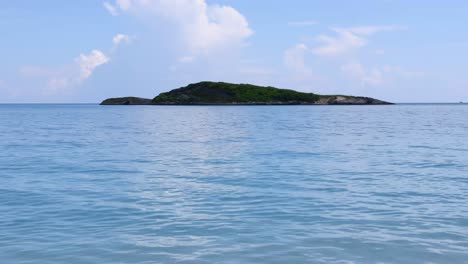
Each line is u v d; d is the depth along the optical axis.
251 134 40.66
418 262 8.42
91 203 13.30
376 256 8.75
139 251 9.08
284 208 12.66
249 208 12.70
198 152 26.80
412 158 23.52
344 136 38.03
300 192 14.90
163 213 12.13
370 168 20.09
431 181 16.77
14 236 10.08
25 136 39.03
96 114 103.44
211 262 8.48
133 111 126.75
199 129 48.22
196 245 9.45
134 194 14.66
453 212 12.08
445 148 28.30
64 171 19.55
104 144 31.89
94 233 10.30
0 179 17.47
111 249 9.20
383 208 12.58
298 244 9.48
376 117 79.94
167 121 67.12
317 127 50.69
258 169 19.98
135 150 28.05
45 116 91.69
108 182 16.88
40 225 10.97
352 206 12.84
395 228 10.61
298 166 20.83
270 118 75.56
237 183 16.62
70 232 10.38
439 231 10.34
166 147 29.80
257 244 9.50
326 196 14.23
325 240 9.73
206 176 18.25
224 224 11.04
